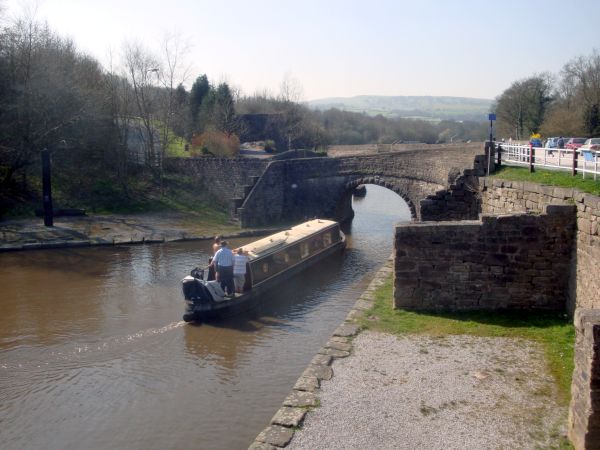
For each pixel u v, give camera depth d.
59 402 13.88
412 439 10.09
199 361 16.30
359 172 39.12
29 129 38.38
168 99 53.47
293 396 11.71
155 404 13.76
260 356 16.64
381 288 19.45
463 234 16.45
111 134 44.72
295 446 9.96
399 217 49.09
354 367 13.05
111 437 12.34
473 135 123.56
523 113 74.44
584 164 17.73
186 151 55.94
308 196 41.06
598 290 13.75
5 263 27.81
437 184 34.66
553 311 16.28
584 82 67.44
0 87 38.59
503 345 14.10
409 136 119.25
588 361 9.19
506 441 9.94
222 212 42.19
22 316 20.06
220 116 67.31
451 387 11.97
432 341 14.52
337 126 113.38
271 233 37.38
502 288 16.50
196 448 11.90
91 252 30.61
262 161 42.59
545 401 11.27
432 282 16.77
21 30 40.41
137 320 19.69
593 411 9.09
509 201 20.09
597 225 13.99
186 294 19.44
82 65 48.84
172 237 34.25
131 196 41.97
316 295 23.38
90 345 17.42
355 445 9.95
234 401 13.88
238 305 20.17
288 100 81.06
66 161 42.94
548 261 16.14
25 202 38.00
